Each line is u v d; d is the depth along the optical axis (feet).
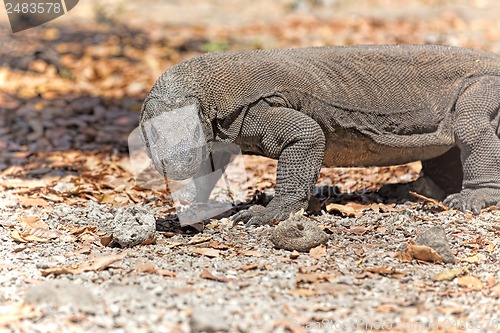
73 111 63.67
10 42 82.02
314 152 36.17
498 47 79.05
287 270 30.37
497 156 38.42
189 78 35.68
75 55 79.92
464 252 32.99
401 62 39.04
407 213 37.88
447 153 41.50
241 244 33.76
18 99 66.28
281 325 25.36
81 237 35.04
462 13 95.30
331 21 94.48
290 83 37.04
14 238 34.45
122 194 43.86
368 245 33.58
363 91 38.29
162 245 33.78
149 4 112.98
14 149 53.93
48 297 26.94
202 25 96.02
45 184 45.47
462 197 38.60
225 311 26.32
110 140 56.90
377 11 100.58
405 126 38.78
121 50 82.53
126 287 28.12
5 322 25.30
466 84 39.24
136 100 67.31
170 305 26.81
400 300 27.76
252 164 51.88
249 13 104.68
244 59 36.88
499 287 29.07
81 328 25.11
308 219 33.58
